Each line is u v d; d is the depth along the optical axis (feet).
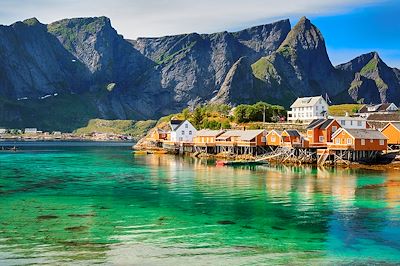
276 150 426.51
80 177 291.58
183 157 507.30
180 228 148.56
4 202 194.08
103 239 135.03
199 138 552.00
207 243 132.26
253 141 454.40
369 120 527.81
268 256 121.39
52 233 140.87
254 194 215.92
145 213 171.42
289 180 268.62
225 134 508.53
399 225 153.28
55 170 342.85
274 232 144.66
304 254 123.03
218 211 175.52
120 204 190.08
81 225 151.33
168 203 192.44
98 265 113.70
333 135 375.45
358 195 212.43
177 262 116.37
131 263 115.44
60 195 213.66
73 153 603.26
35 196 210.59
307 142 395.96
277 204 190.19
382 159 366.63
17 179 279.49
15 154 573.33
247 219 161.89
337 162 360.48
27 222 154.92
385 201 196.95
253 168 350.64
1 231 142.41
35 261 115.85
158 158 490.90
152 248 127.13
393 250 126.52
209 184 252.01
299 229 148.36
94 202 194.59
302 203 192.34
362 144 359.05
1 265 112.88
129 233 142.00
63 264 114.01
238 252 124.26
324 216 166.91
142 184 254.06
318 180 268.41
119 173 318.04
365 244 131.95
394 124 397.39
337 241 134.92
